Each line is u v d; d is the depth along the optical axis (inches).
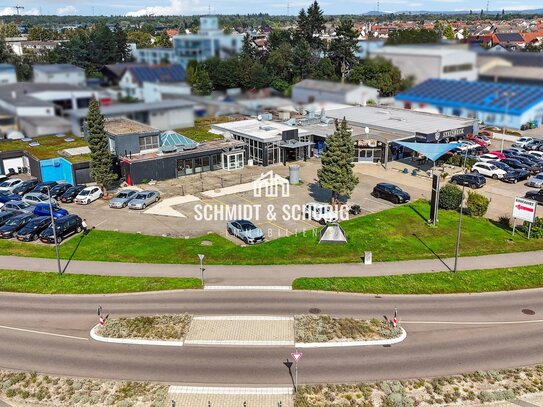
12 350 1058.7
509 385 942.4
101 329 1124.5
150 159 2178.9
